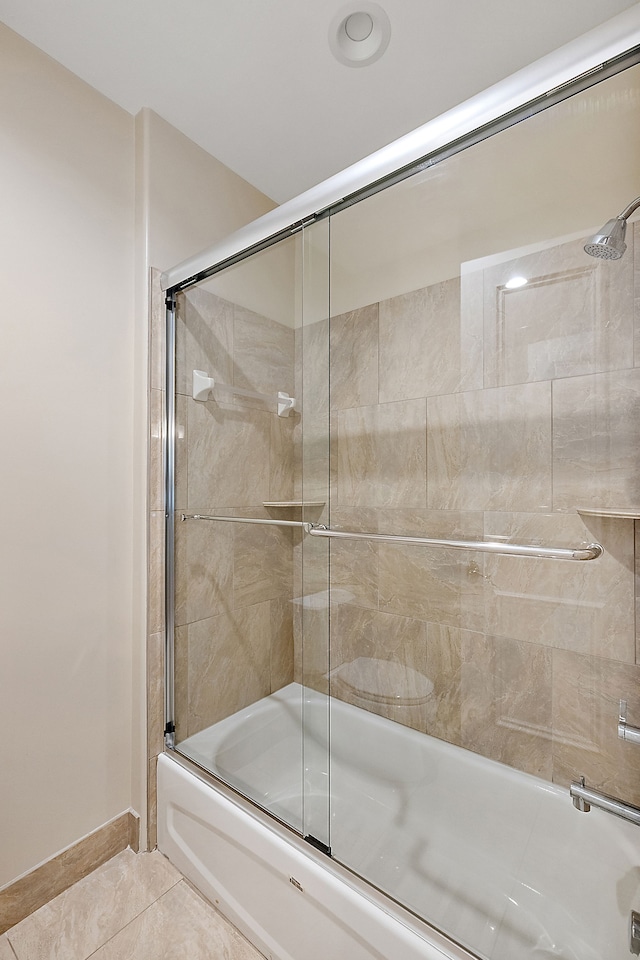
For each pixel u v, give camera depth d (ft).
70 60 4.44
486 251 3.82
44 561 4.31
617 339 3.35
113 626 4.85
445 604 4.34
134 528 5.05
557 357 3.62
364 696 4.57
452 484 4.27
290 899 3.70
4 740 4.04
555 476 3.72
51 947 3.89
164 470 5.14
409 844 3.84
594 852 3.43
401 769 4.39
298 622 4.51
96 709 4.70
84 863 4.58
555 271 3.53
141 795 4.93
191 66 4.51
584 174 3.25
